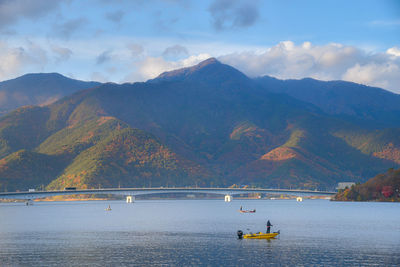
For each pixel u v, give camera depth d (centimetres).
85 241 14912
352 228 18662
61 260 11775
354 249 13088
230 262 11506
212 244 14125
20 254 12550
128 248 13462
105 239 15388
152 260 11769
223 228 18925
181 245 13962
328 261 11544
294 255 12256
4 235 16662
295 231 17538
